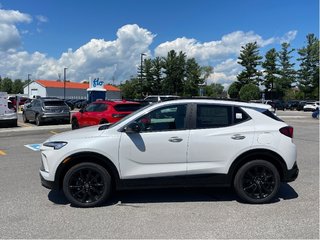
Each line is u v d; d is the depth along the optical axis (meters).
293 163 5.94
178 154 5.76
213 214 5.34
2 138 14.80
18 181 7.34
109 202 5.96
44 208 5.64
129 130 5.70
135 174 5.72
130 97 92.62
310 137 15.59
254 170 5.86
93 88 31.50
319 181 7.34
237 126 5.90
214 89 112.69
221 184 5.84
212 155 5.79
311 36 85.69
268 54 87.31
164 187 5.78
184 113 5.91
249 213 5.37
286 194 6.40
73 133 6.05
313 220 5.06
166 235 4.54
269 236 4.49
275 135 5.87
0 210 5.53
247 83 88.00
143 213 5.40
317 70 84.19
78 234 4.59
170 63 88.94
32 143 13.20
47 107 20.70
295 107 64.44
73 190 5.69
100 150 5.65
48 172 5.73
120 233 4.61
